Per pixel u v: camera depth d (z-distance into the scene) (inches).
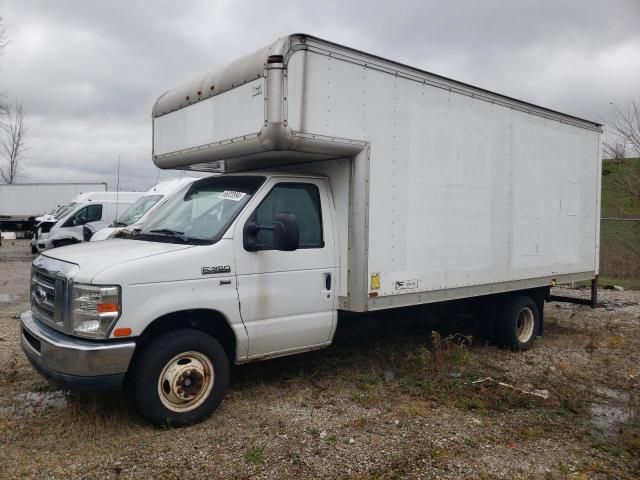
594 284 341.7
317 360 257.4
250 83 194.5
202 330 197.3
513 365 269.3
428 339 296.0
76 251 190.2
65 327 169.3
